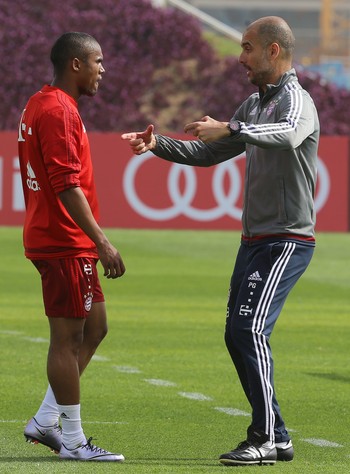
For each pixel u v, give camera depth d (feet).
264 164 82.43
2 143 334.85
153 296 198.59
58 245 80.28
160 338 150.41
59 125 79.00
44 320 165.27
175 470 77.87
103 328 86.22
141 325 162.81
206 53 463.83
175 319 169.78
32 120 80.23
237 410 103.86
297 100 80.38
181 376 122.21
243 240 84.69
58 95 80.33
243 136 77.05
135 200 344.49
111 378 119.96
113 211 343.87
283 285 82.02
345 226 351.87
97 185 342.85
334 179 350.84
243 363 85.46
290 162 81.76
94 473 76.13
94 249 81.71
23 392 110.32
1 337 148.15
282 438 82.38
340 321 171.94
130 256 268.41
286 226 82.23
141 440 90.07
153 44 460.96
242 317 81.61
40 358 131.44
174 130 446.60
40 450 85.51
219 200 346.54
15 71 440.86
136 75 452.76
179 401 107.96
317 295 206.18
